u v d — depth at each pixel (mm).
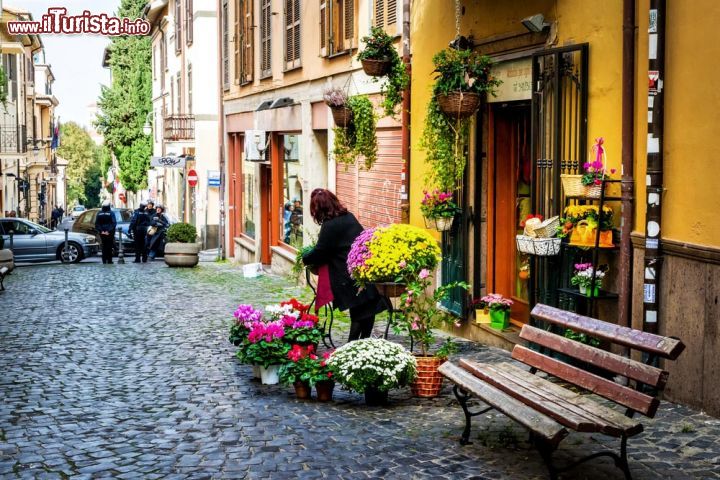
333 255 10133
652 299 7621
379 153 15594
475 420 7496
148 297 18031
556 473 5496
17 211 48875
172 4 45938
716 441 6445
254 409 8219
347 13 17094
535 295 9820
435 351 10711
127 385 9531
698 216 7152
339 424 7520
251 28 26188
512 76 10680
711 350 7004
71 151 112812
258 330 9367
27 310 16188
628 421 5328
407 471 6117
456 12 11922
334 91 15336
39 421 7957
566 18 9195
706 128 7043
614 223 8359
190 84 40031
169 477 6148
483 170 11617
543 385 6332
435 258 8867
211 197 38375
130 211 37656
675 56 7434
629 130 7934
